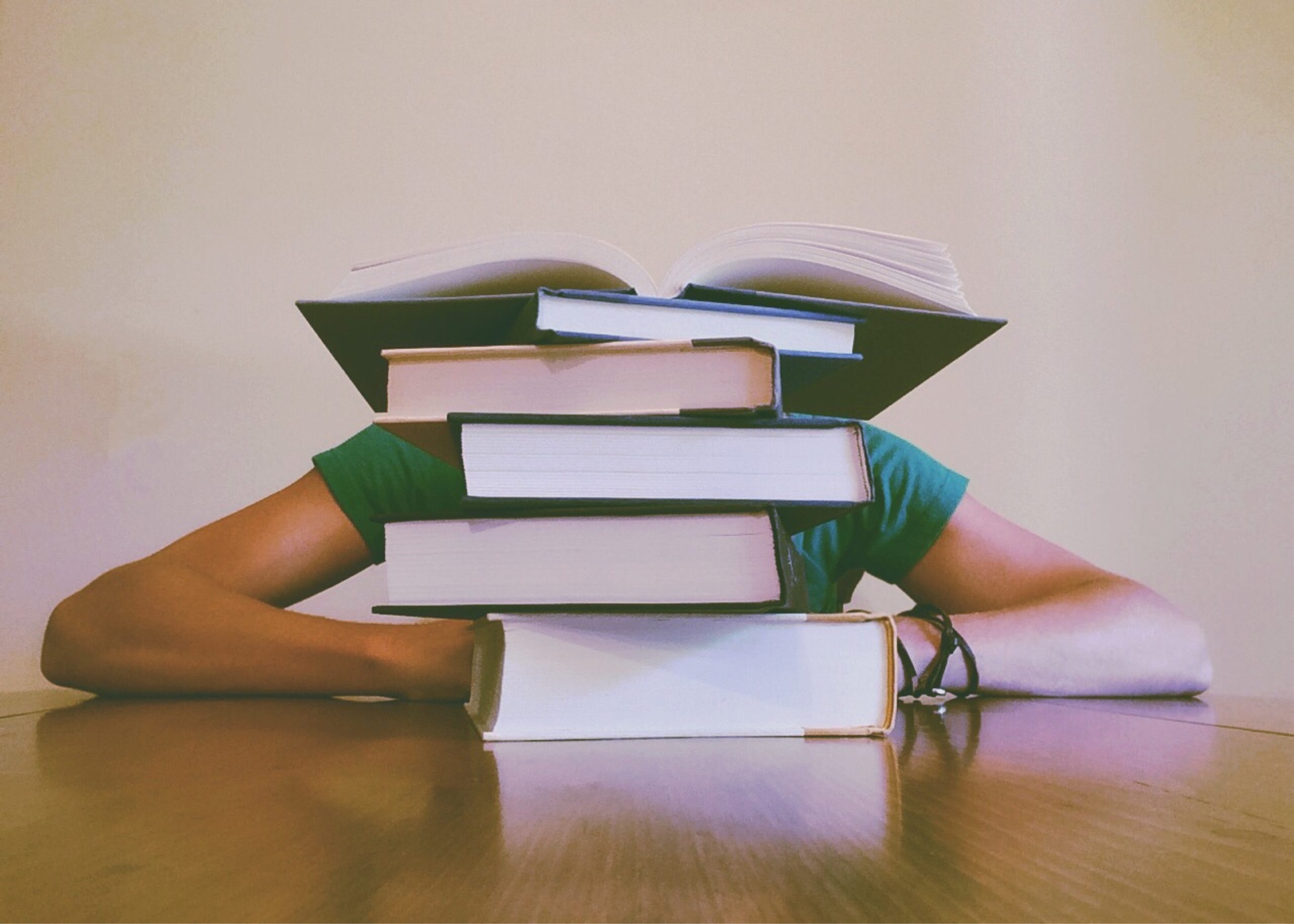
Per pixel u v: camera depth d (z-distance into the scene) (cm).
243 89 149
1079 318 156
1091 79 163
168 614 82
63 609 85
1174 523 153
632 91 155
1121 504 153
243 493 141
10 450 138
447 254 47
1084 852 22
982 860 21
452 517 46
